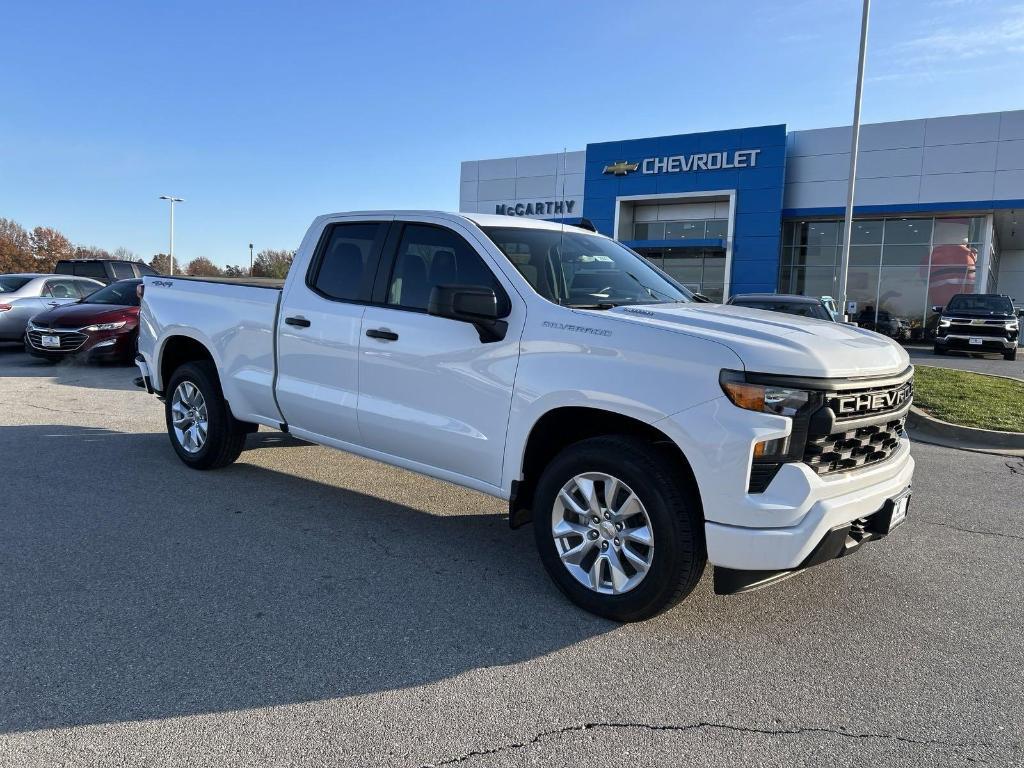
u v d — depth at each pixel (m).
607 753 2.51
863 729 2.69
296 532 4.65
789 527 3.04
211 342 5.57
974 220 25.97
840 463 3.28
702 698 2.88
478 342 3.91
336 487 5.68
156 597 3.64
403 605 3.63
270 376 5.16
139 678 2.90
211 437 5.73
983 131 24.42
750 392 3.03
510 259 4.03
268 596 3.69
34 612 3.45
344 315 4.63
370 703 2.78
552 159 31.70
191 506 5.10
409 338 4.23
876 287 27.72
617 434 3.49
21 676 2.89
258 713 2.69
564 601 3.73
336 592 3.77
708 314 3.74
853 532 3.39
